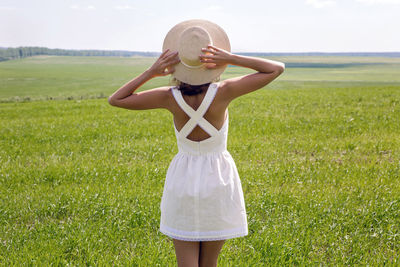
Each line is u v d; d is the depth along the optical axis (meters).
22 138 12.42
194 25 3.12
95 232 5.13
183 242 3.27
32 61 181.75
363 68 121.62
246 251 4.66
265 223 5.41
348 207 5.91
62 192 6.67
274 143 10.66
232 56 2.97
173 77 3.19
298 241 4.80
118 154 9.85
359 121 14.10
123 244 4.91
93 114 18.92
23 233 5.16
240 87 3.07
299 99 23.08
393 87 32.38
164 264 4.33
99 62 176.75
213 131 3.19
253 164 8.52
